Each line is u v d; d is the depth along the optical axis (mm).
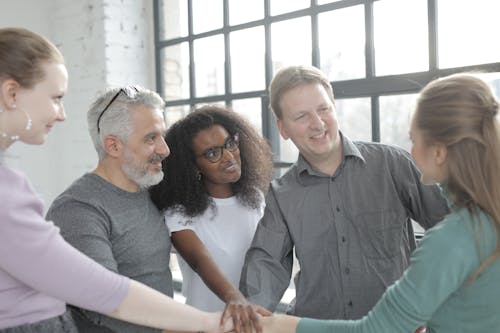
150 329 1466
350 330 1190
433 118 1076
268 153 1959
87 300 1088
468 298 1058
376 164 1641
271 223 1710
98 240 1350
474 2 2295
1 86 1024
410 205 1635
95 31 3826
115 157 1477
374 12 2648
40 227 1021
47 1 4191
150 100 1501
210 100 3576
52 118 1087
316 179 1666
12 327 1037
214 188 1854
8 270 1010
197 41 3678
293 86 1561
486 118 1044
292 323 1362
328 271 1650
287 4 3074
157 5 3916
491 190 1023
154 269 1517
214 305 1822
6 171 1007
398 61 2588
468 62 2340
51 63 1074
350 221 1627
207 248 1790
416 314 1064
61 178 4230
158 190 1725
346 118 2834
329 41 2867
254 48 3283
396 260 1615
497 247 1021
